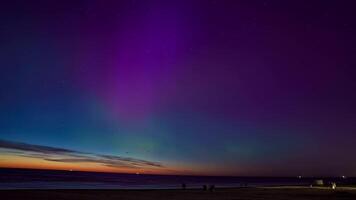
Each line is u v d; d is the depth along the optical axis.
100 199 31.66
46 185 63.47
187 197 35.56
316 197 38.41
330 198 37.41
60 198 31.27
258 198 36.16
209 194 40.16
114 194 37.25
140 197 34.56
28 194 33.59
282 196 39.28
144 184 87.44
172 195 37.66
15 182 74.06
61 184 70.88
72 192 37.94
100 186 68.00
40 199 29.92
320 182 75.25
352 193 45.22
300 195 41.00
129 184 83.69
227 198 35.41
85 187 61.50
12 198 29.92
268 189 53.19
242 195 39.62
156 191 43.53
